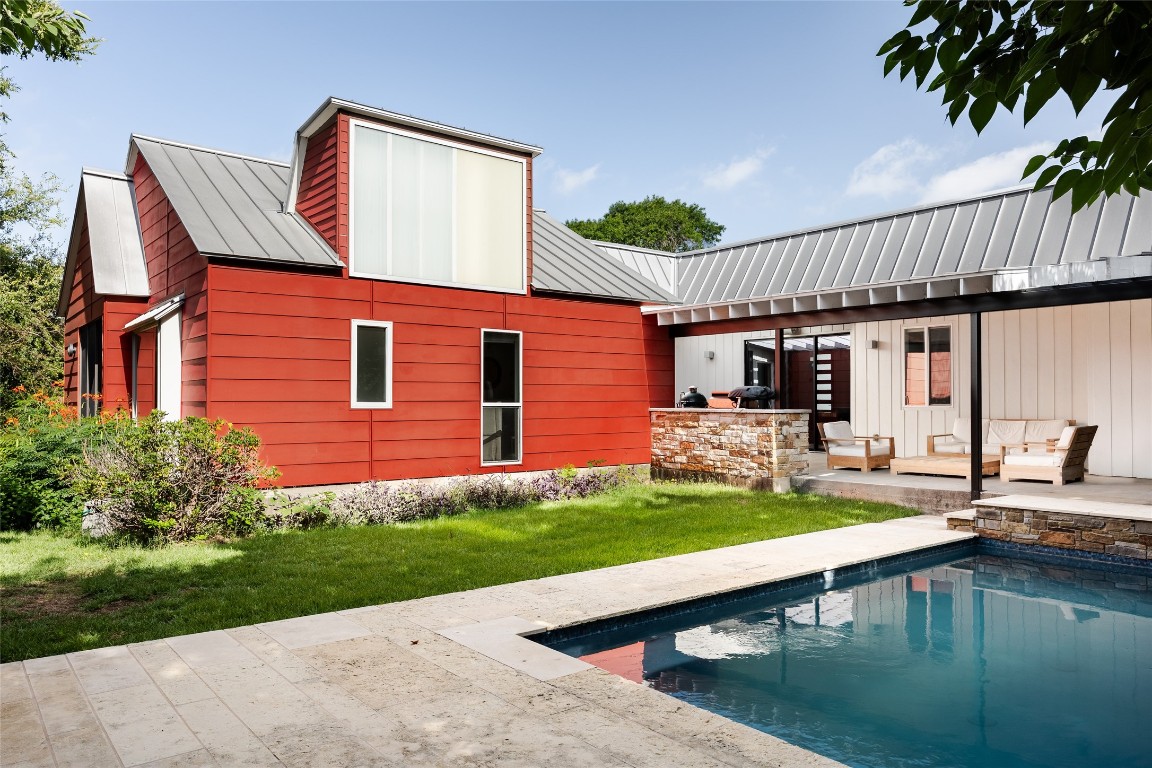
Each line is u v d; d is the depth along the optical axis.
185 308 9.50
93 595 5.57
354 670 3.96
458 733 3.20
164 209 10.79
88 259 12.66
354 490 9.23
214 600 5.38
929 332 13.68
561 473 11.15
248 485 8.23
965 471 10.84
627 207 49.22
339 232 9.63
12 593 5.62
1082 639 5.36
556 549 7.25
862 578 6.90
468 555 6.93
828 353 16.59
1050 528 7.82
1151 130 1.78
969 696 4.32
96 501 7.59
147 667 3.99
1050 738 3.78
